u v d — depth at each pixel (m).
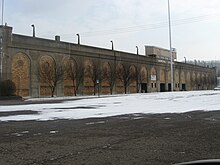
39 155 8.63
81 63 66.00
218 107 25.19
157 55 92.00
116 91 74.88
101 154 8.67
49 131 13.30
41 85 57.34
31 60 56.03
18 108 27.50
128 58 79.50
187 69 108.69
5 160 8.06
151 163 7.57
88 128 14.16
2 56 51.28
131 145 9.93
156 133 12.41
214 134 11.94
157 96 47.03
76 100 41.25
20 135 12.27
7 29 52.22
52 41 60.06
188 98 39.16
